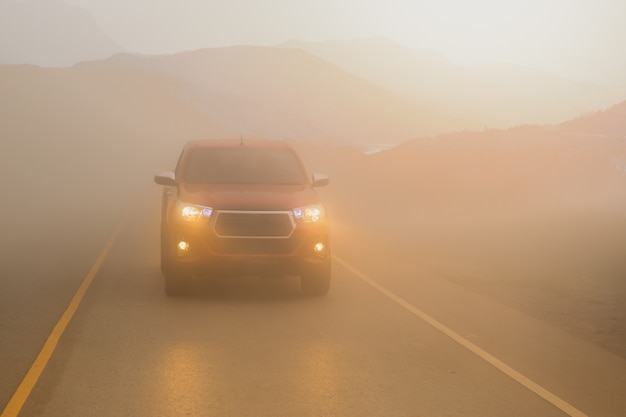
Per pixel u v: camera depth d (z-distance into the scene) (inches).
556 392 347.3
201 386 346.6
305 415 311.3
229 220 528.4
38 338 427.2
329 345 422.0
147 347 411.8
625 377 374.6
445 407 323.6
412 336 445.4
